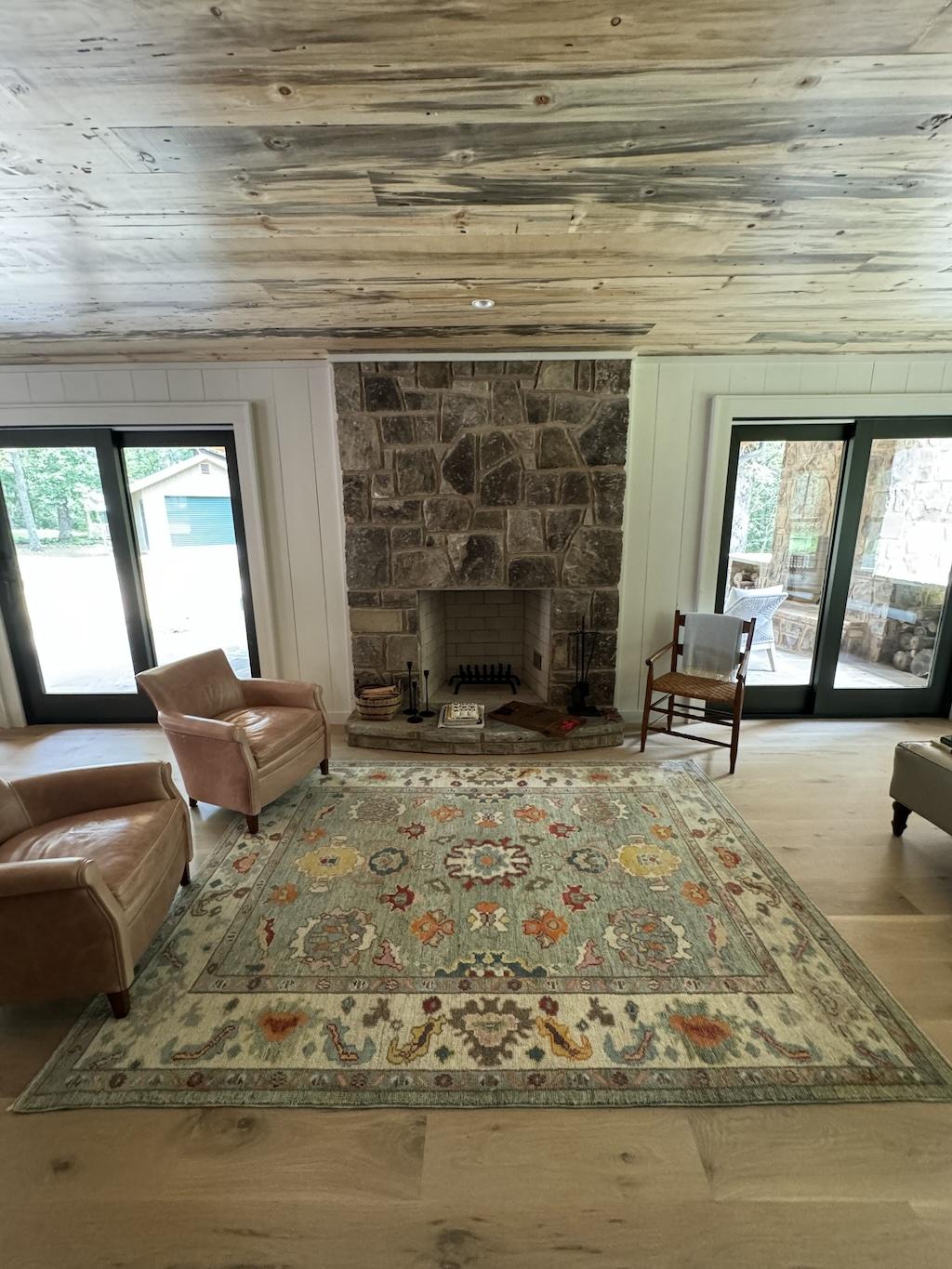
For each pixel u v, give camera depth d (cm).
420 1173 135
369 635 379
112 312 255
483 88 117
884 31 104
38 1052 167
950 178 152
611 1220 126
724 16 101
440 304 247
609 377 340
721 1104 149
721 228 179
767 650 412
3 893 158
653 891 230
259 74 112
